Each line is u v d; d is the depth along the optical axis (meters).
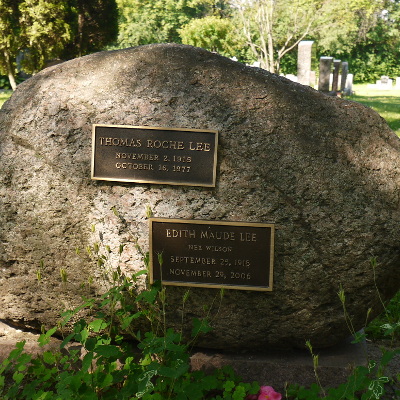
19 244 3.09
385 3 30.67
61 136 2.99
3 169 3.06
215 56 3.02
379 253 2.80
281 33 22.33
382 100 17.98
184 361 2.73
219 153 2.87
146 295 2.75
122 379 2.80
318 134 2.83
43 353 3.06
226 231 2.88
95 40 16.95
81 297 3.10
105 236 3.00
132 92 2.96
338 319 2.92
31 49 14.35
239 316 2.98
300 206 2.81
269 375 2.97
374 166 2.82
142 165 2.92
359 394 2.90
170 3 35.03
